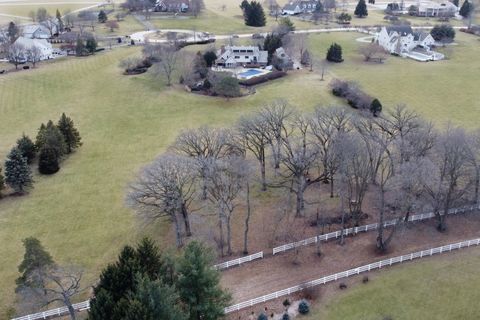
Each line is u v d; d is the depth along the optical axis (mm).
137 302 43750
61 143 98312
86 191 88125
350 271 62875
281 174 87125
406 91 133750
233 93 125938
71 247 73000
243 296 60969
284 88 134375
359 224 74500
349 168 71875
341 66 156000
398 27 175000
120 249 72312
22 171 86812
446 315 55969
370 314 56656
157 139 107188
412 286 60625
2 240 74750
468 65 156500
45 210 82750
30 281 56719
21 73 148500
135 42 184000
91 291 63531
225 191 70875
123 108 124250
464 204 76688
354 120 83938
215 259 66562
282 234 73625
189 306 51625
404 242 70125
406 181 63312
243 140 84688
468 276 61906
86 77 146000
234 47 155625
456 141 68875
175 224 70812
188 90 133625
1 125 114938
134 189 71562
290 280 63594
